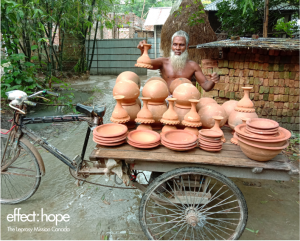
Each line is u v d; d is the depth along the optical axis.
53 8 6.41
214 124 2.29
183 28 5.70
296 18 8.80
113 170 1.96
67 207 2.61
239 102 2.33
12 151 2.59
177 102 2.41
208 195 2.11
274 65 4.23
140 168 1.92
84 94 7.82
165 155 1.88
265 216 2.50
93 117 2.35
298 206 2.66
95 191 2.91
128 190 2.95
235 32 8.34
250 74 4.27
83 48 10.77
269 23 8.72
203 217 2.00
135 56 12.85
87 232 2.27
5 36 4.79
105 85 9.74
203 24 5.72
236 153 1.96
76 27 8.47
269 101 4.41
